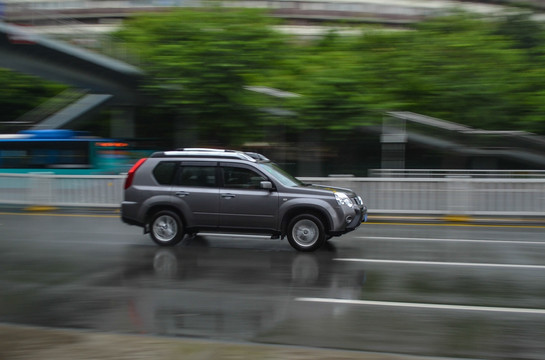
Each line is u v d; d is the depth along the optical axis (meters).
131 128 31.69
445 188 13.37
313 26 40.78
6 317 5.43
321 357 4.26
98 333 4.89
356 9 41.78
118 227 11.70
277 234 9.01
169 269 7.63
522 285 6.78
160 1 27.86
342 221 8.87
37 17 24.39
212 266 7.85
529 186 13.11
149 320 5.33
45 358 4.21
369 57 23.08
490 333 5.00
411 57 22.39
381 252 8.97
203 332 4.98
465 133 24.91
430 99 22.30
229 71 23.16
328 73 22.36
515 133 23.88
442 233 11.06
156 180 9.45
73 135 24.28
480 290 6.53
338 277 7.18
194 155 9.45
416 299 6.12
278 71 23.88
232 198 9.09
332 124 22.50
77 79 27.14
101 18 42.88
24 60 24.84
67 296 6.21
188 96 23.45
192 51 23.03
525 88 21.78
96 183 14.88
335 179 13.89
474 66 21.67
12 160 23.14
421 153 26.47
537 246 9.56
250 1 32.09
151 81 25.44
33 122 30.75
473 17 24.53
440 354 4.49
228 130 25.52
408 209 13.59
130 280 6.98
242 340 4.78
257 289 6.54
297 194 8.95
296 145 26.59
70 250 9.08
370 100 21.75
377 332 5.00
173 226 9.40
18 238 10.29
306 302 5.99
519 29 24.64
